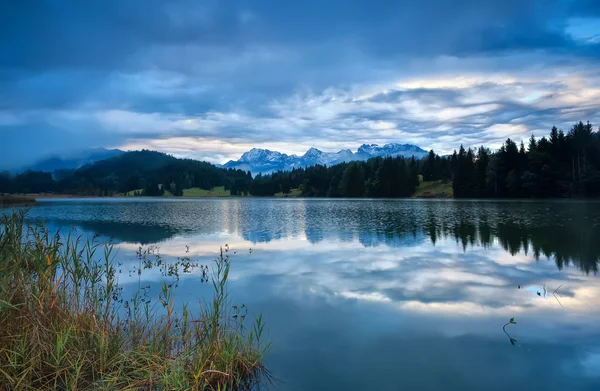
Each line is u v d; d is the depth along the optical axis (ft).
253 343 23.99
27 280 20.95
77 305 22.56
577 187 276.82
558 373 20.25
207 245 68.03
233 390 18.42
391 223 105.40
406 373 20.17
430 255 56.44
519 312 30.35
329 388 18.61
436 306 31.76
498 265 48.73
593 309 30.94
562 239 69.82
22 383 16.30
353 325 27.50
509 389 18.65
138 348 20.66
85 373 18.56
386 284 39.42
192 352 20.38
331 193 479.82
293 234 83.46
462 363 21.43
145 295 34.68
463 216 127.13
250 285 39.06
